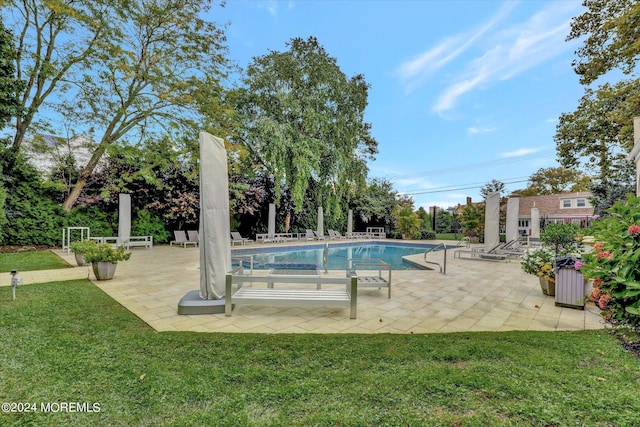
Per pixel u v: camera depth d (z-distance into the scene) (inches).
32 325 131.5
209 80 501.7
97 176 484.7
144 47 467.5
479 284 239.9
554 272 182.9
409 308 173.0
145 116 492.7
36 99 415.5
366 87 681.6
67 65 421.4
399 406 76.5
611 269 103.3
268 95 601.9
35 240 410.0
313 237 691.4
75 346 110.6
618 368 96.3
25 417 71.0
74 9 390.3
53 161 458.9
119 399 78.9
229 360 101.8
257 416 72.6
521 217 1043.3
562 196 999.6
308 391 83.0
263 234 606.5
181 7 461.7
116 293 197.6
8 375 89.4
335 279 163.6
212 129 509.7
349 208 836.6
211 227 165.2
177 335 123.4
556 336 125.4
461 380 88.0
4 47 333.4
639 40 338.3
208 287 164.1
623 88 435.5
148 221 529.3
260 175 670.5
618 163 519.5
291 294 159.3
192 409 75.3
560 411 73.9
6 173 389.4
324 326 142.3
